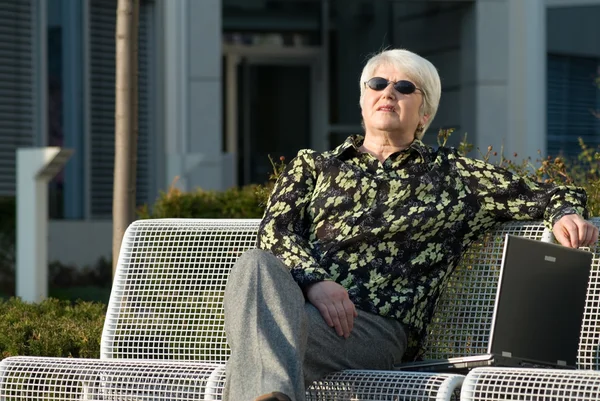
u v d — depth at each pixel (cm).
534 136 1425
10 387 441
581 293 431
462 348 462
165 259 507
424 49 1534
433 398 376
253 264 400
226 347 488
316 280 430
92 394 429
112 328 502
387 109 470
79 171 1368
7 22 1303
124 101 753
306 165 472
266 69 1752
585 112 1483
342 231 454
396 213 451
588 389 353
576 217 435
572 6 1458
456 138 1470
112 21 1395
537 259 419
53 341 573
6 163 1302
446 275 459
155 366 431
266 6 1688
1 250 1148
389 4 1594
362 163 467
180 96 1386
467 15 1441
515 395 362
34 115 1324
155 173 1388
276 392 368
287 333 389
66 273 1300
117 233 754
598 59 1484
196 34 1385
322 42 1702
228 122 1741
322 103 1712
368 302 441
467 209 455
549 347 421
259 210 986
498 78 1430
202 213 994
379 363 439
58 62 1350
